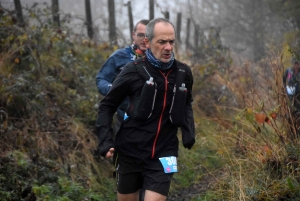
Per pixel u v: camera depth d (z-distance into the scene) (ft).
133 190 29.37
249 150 39.47
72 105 48.14
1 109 43.50
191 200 39.65
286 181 34.01
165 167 27.89
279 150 36.94
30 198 32.83
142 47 37.65
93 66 56.75
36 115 44.37
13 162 37.58
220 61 61.21
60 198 36.01
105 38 68.69
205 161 48.01
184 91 28.17
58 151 42.70
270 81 42.60
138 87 28.19
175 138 28.96
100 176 43.70
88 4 66.69
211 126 53.52
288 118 38.32
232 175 37.50
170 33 27.81
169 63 28.04
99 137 28.94
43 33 53.67
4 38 50.06
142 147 28.27
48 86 48.91
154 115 28.12
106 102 29.12
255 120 39.47
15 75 47.37
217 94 58.80
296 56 38.99
